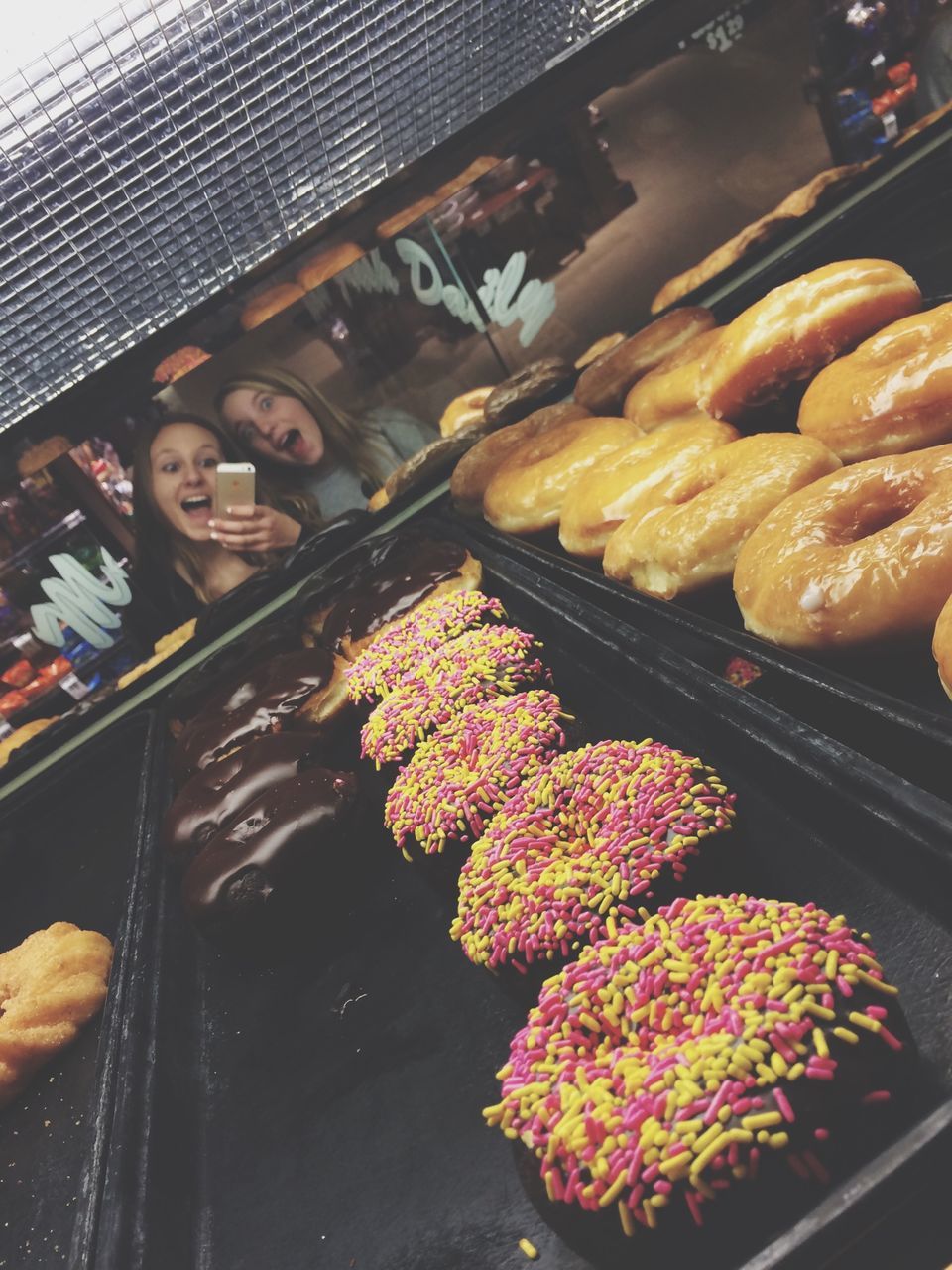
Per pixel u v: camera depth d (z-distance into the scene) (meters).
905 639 0.29
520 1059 0.23
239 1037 0.36
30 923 0.51
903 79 0.56
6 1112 0.40
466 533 0.55
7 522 0.58
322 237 0.55
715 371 0.43
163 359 0.56
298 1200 0.28
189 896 0.38
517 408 0.60
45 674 0.63
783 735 0.29
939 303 0.42
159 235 0.51
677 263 0.60
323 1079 0.32
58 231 0.49
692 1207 0.19
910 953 0.24
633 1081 0.21
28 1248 0.33
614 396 0.54
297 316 0.57
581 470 0.48
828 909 0.26
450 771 0.34
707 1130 0.19
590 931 0.25
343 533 0.61
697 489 0.40
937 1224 0.19
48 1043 0.40
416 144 0.54
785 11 0.55
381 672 0.44
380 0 0.48
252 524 0.61
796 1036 0.20
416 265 0.57
